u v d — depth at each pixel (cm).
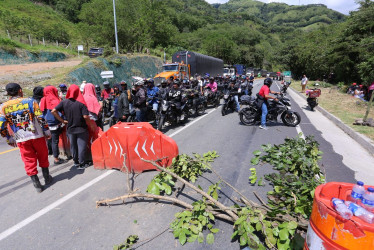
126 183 408
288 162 424
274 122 870
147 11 3684
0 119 352
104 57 2070
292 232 236
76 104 438
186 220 286
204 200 312
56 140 501
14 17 3334
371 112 1009
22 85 1277
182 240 262
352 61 2147
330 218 170
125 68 2139
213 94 1195
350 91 1719
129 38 3422
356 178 419
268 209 291
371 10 1948
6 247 266
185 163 405
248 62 7781
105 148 458
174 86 783
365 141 598
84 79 1568
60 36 4109
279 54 5656
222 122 874
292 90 2416
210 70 2409
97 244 267
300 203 283
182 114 803
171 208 334
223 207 295
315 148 476
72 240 275
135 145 436
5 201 363
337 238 166
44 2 7444
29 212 333
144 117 693
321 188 199
